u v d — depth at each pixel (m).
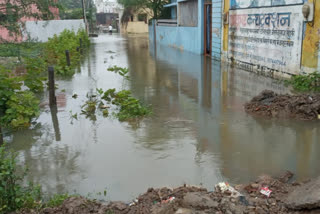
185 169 4.88
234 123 6.73
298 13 9.67
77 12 42.06
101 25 66.94
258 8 11.82
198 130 6.42
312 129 6.24
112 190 4.40
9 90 7.86
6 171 3.84
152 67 14.53
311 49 9.26
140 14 43.94
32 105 7.86
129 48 24.25
